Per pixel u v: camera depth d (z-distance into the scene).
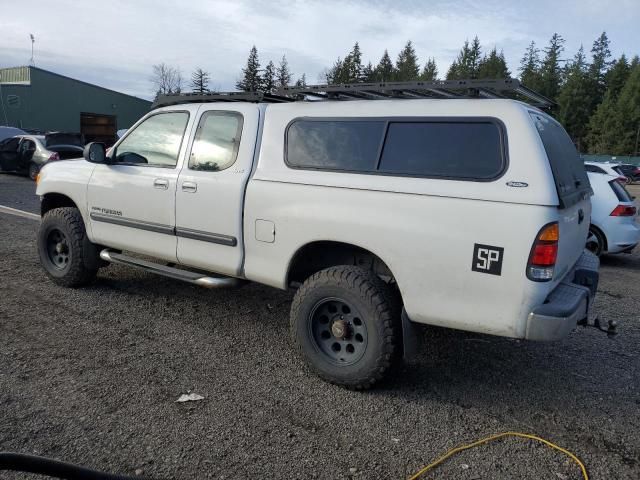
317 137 3.74
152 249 4.66
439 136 3.26
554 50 82.50
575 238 3.56
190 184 4.27
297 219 3.68
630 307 5.91
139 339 4.29
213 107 4.34
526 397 3.62
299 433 3.04
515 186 2.96
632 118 70.56
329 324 3.66
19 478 2.53
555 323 2.93
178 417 3.14
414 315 3.31
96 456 2.73
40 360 3.80
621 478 2.76
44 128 35.53
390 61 88.19
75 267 5.29
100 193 4.96
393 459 2.84
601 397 3.66
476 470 2.77
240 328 4.63
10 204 11.27
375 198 3.37
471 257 3.06
